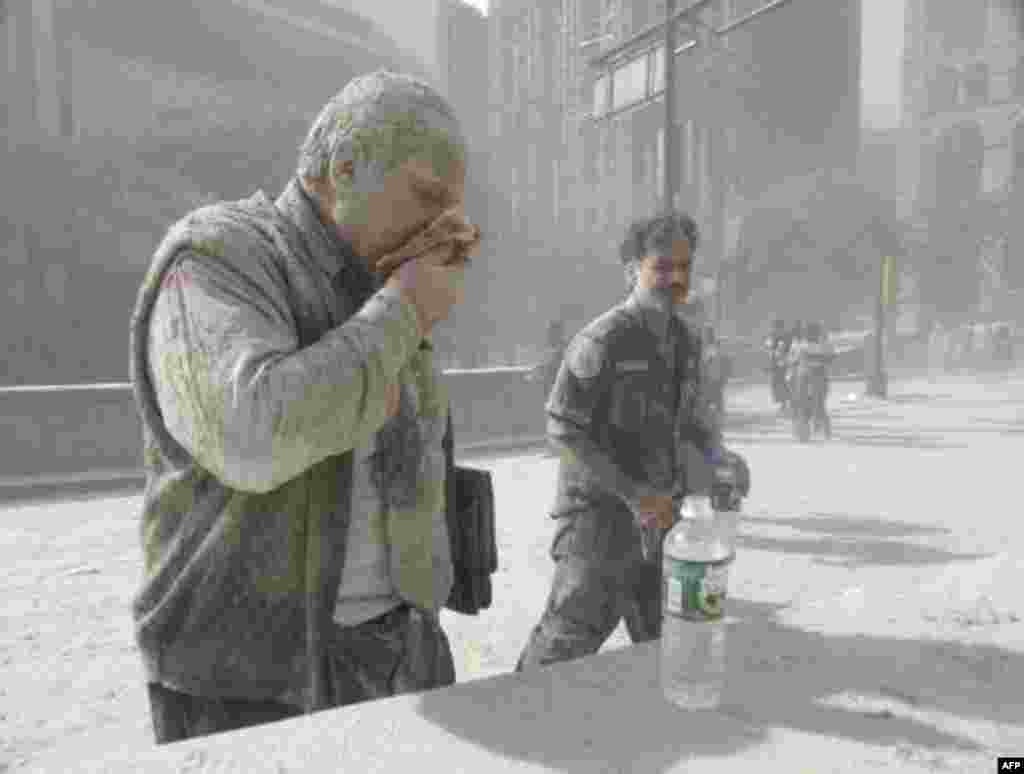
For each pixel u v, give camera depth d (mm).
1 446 8445
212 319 985
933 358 34969
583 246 55250
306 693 1169
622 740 1041
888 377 28469
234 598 1131
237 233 1091
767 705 1160
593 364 2162
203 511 1125
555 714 1113
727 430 13781
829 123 63000
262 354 957
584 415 2166
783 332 16781
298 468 968
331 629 1157
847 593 1789
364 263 1181
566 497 2174
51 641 3943
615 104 11867
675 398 2311
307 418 925
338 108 1150
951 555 5309
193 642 1146
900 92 56125
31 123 38594
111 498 7984
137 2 45688
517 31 69750
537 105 67438
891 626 1527
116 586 4867
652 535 2078
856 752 1021
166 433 1127
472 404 12219
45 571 5203
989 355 33156
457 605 1573
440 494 1348
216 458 960
